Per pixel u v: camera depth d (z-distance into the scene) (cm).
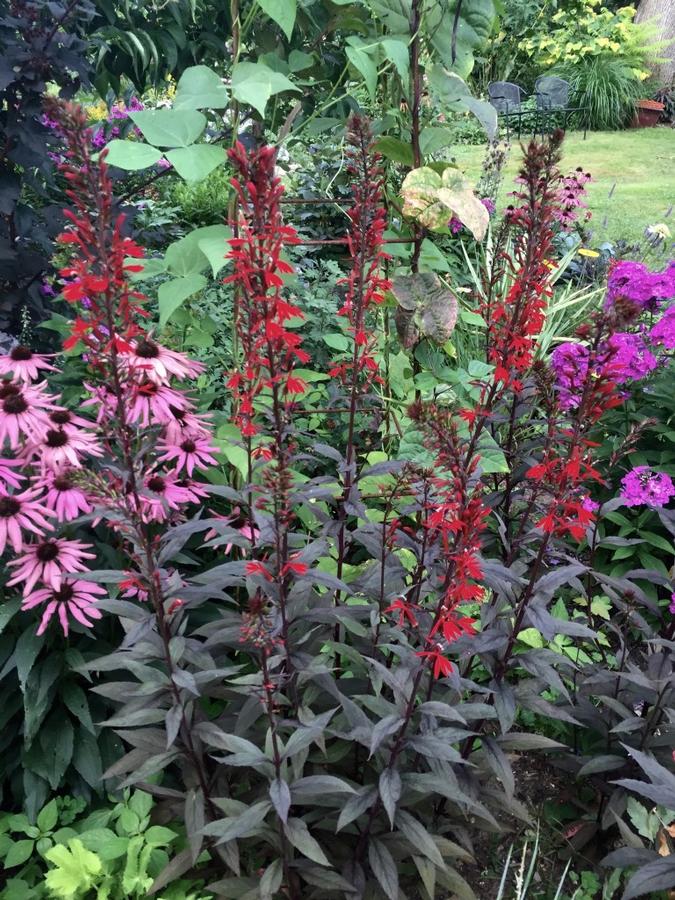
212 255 212
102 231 147
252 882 199
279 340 168
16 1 293
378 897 206
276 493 159
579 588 227
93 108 712
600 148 1141
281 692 206
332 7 291
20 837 225
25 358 233
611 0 1625
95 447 215
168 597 181
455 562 156
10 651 221
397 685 174
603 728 237
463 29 275
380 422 315
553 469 176
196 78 223
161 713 182
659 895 217
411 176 257
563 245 571
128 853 203
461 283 501
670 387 339
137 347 226
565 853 236
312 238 557
